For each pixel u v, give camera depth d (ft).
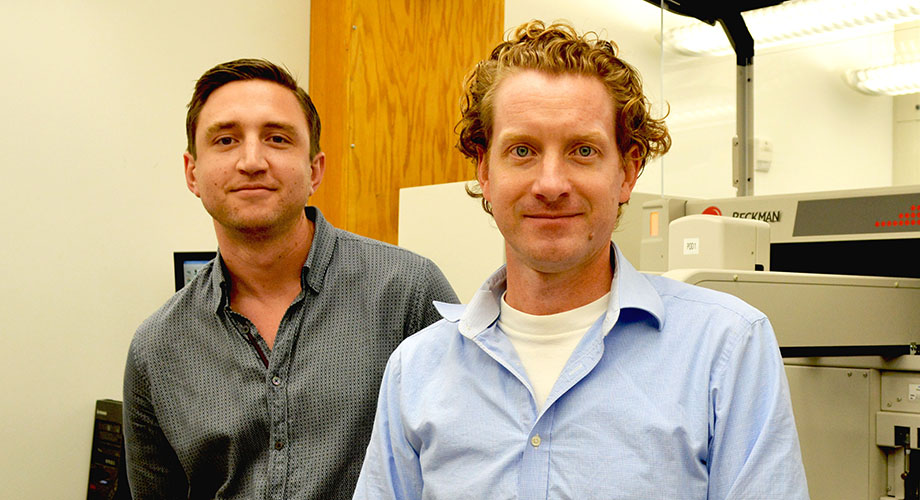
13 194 7.26
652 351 2.63
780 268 5.89
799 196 5.74
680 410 2.48
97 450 7.50
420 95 8.94
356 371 3.97
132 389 4.12
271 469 3.84
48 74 7.46
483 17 9.52
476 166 3.02
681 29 10.30
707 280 3.74
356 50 8.47
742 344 2.54
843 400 4.50
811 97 10.34
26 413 7.29
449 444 2.73
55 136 7.49
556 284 2.75
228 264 4.09
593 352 2.63
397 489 2.97
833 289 4.21
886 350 4.47
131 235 7.92
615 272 2.81
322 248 4.16
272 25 8.88
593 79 2.63
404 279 4.21
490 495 2.61
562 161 2.57
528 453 2.60
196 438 3.93
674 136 10.01
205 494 4.12
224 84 3.96
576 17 11.40
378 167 8.62
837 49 10.05
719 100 10.23
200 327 4.06
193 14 8.34
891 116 10.21
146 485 4.33
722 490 2.44
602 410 2.56
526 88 2.59
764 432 2.42
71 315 7.55
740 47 10.28
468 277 7.16
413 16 8.89
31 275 7.34
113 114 7.83
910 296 4.63
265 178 3.79
